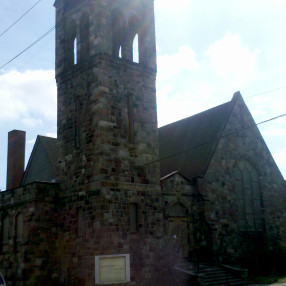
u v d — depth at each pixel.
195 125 40.84
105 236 26.81
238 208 35.91
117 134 29.34
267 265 36.12
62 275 29.41
